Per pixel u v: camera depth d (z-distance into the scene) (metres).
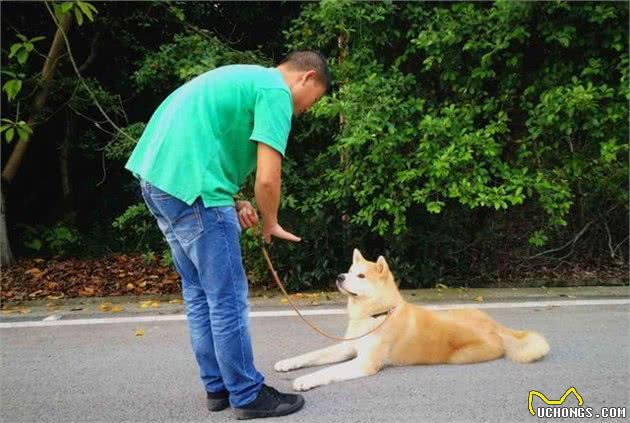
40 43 7.89
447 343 3.86
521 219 6.55
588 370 3.73
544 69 5.90
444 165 5.22
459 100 6.25
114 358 4.01
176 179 2.79
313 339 4.39
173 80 6.86
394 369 3.79
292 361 3.82
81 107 7.62
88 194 8.89
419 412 3.13
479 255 6.47
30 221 8.55
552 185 5.66
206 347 3.13
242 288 3.00
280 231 3.04
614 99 5.67
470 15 5.82
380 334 3.71
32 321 4.93
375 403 3.25
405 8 6.27
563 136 5.89
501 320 4.81
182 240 2.92
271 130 2.82
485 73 5.78
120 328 4.71
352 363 3.66
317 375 3.54
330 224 6.08
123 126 8.32
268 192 2.86
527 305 5.28
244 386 3.03
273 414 3.07
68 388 3.50
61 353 4.12
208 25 8.12
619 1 5.52
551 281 6.21
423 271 6.01
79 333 4.59
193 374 3.72
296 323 4.78
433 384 3.52
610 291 5.80
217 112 2.86
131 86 8.40
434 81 6.49
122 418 3.09
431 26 5.84
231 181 3.00
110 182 8.85
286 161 6.23
